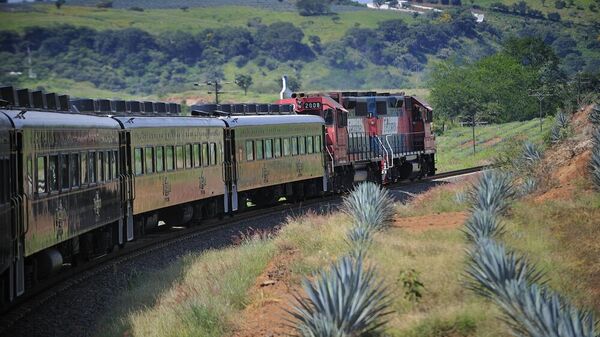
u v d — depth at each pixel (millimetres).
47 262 21938
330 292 14695
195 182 34188
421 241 23078
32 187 20188
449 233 23781
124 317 18750
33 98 23500
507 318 14781
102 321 18766
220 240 30562
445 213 30047
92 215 25062
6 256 18109
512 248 20359
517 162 41469
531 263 18641
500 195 27391
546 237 22016
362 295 14719
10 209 18672
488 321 15039
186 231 32938
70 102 29312
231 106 41562
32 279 21672
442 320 15273
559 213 25094
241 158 38094
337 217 28906
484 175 29969
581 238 21031
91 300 21109
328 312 14570
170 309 18969
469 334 14969
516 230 23219
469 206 29969
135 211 29125
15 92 22484
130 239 28938
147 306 20000
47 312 19812
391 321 15602
